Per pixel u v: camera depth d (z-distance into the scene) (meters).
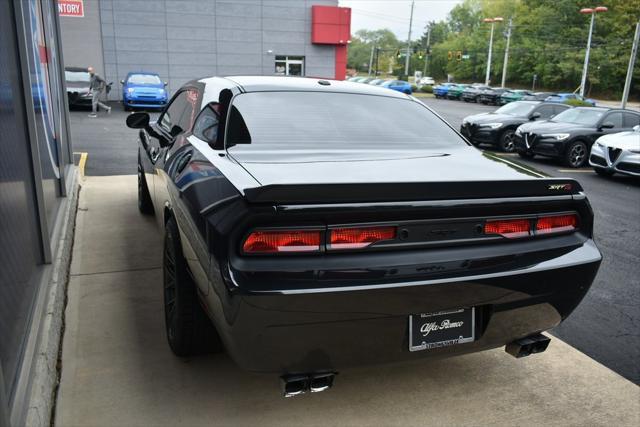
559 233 2.34
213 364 2.78
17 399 1.92
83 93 19.25
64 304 3.37
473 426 2.38
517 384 2.74
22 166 2.66
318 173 2.20
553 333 3.50
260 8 29.23
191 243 2.27
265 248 1.87
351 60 164.00
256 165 2.31
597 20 67.38
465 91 47.81
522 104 15.02
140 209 5.48
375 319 1.98
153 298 3.52
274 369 1.98
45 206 3.15
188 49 28.41
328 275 1.90
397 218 2.00
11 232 2.20
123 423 2.29
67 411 2.35
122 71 27.56
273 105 2.90
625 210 7.78
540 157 13.73
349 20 30.69
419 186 1.99
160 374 2.66
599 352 3.26
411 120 3.12
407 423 2.38
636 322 3.73
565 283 2.29
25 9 3.15
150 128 3.97
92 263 4.10
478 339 2.22
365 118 2.99
